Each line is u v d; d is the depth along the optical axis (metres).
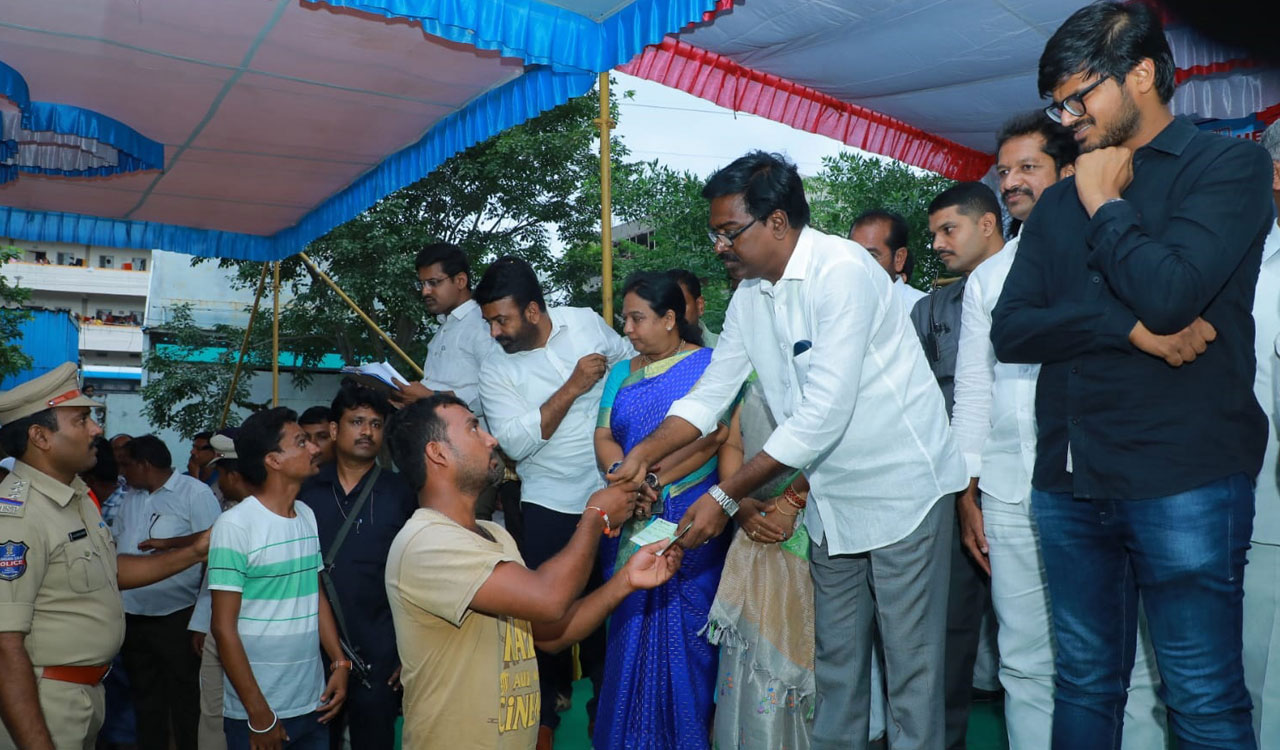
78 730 3.11
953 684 3.43
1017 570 2.76
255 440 3.49
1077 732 2.27
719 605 3.30
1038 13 4.85
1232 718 2.02
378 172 7.25
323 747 3.63
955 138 7.23
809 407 2.71
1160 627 2.09
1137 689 2.79
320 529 3.77
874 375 2.83
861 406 2.85
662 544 2.62
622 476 2.95
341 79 5.58
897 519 2.86
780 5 4.88
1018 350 2.24
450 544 2.38
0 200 8.06
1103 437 2.12
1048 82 2.17
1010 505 2.76
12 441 3.10
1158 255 1.93
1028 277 2.32
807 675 3.22
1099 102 2.11
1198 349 1.99
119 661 5.00
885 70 5.71
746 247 2.85
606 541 3.86
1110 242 2.00
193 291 26.02
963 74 5.75
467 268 5.28
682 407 3.20
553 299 18.70
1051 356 2.19
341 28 4.88
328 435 4.54
